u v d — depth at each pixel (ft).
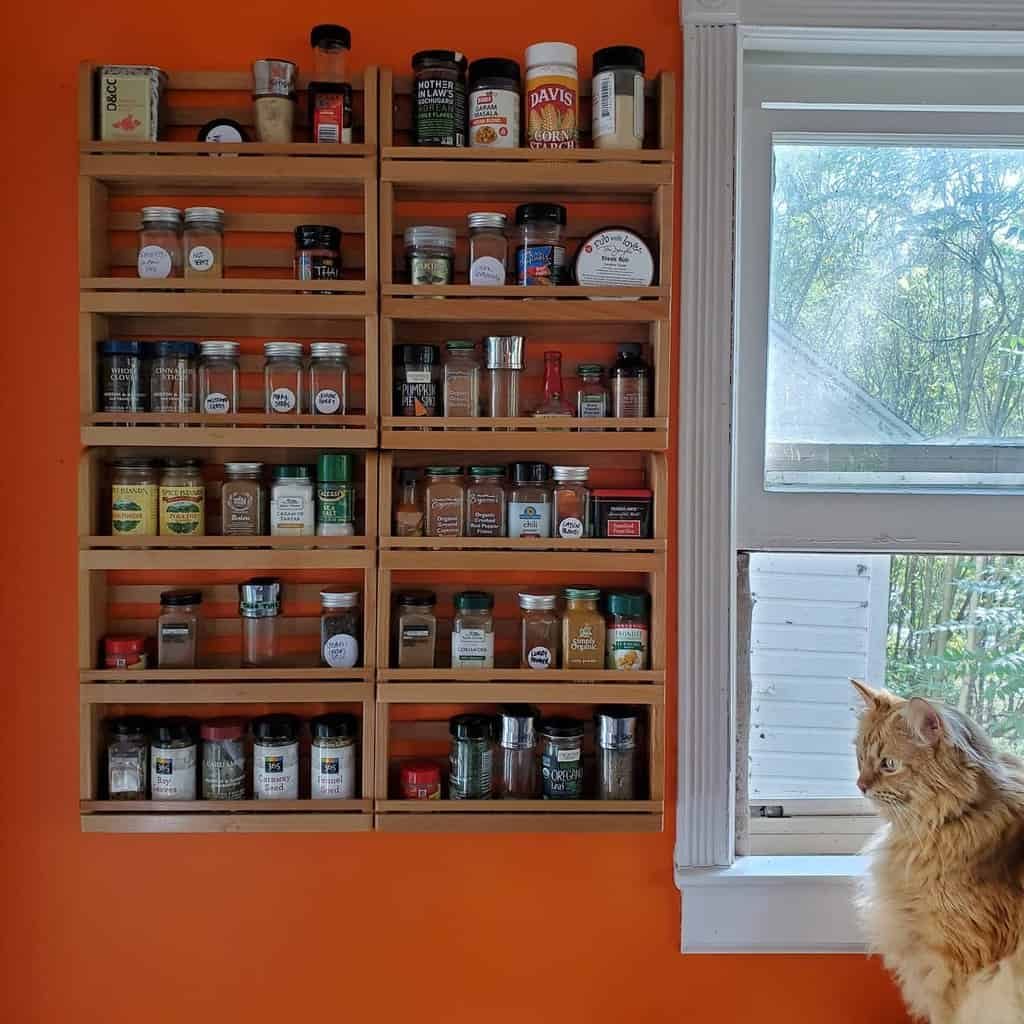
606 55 4.45
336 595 4.49
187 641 4.56
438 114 4.41
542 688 4.48
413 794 4.50
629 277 4.50
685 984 4.82
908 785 4.10
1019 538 4.88
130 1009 4.77
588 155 4.40
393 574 4.77
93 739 4.50
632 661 4.54
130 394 4.46
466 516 4.60
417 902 4.79
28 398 4.66
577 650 4.55
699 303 4.65
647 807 4.50
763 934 4.75
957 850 4.00
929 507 4.87
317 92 4.42
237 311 4.41
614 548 4.48
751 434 4.85
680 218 4.68
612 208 4.75
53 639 4.70
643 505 4.53
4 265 4.64
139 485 4.50
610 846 4.81
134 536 4.44
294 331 4.73
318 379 4.52
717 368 4.67
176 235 4.52
